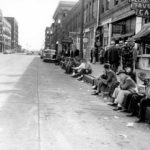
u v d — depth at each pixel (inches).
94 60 1035.9
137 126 260.2
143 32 592.7
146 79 295.9
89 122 265.4
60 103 350.6
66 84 553.6
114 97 342.6
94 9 1316.4
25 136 214.7
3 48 4938.5
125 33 861.2
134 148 199.5
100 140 213.8
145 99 273.4
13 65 1095.0
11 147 190.5
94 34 1278.3
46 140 207.8
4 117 268.1
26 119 264.2
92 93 438.3
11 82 530.9
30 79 603.2
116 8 934.4
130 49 602.2
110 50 632.4
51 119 268.4
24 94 402.9
